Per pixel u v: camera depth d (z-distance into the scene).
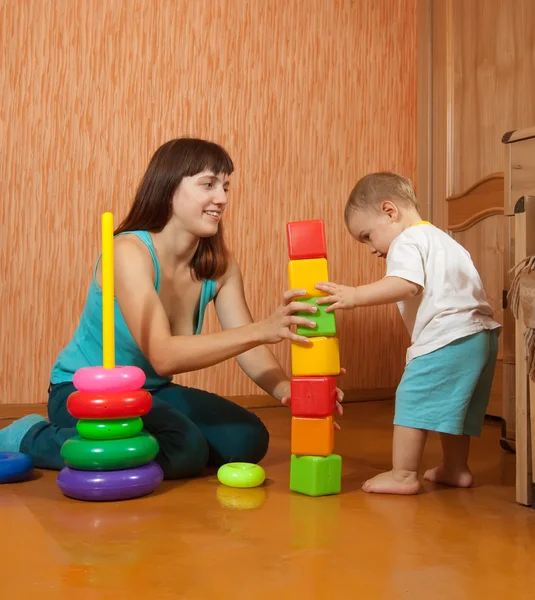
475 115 2.46
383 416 2.33
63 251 2.32
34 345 2.29
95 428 1.28
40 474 1.47
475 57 2.46
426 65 2.70
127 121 2.39
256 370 1.58
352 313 2.75
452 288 1.39
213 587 0.86
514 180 1.44
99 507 1.22
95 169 2.36
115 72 2.38
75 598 0.82
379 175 1.54
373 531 1.09
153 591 0.85
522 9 2.28
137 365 1.57
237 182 2.56
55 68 2.30
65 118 2.31
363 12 2.76
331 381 1.33
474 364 1.37
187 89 2.48
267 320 1.34
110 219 1.32
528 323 1.20
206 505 1.23
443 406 1.35
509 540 1.06
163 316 1.43
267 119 2.60
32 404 2.27
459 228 2.50
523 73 2.28
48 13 2.29
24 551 0.98
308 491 1.31
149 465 1.32
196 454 1.43
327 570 0.92
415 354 1.38
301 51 2.66
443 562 0.96
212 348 1.34
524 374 1.27
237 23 2.55
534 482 1.26
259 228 2.59
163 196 1.52
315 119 2.68
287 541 1.03
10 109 2.25
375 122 2.79
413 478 1.35
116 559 0.95
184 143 1.53
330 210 2.71
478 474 1.53
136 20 2.40
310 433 1.32
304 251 1.33
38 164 2.28
